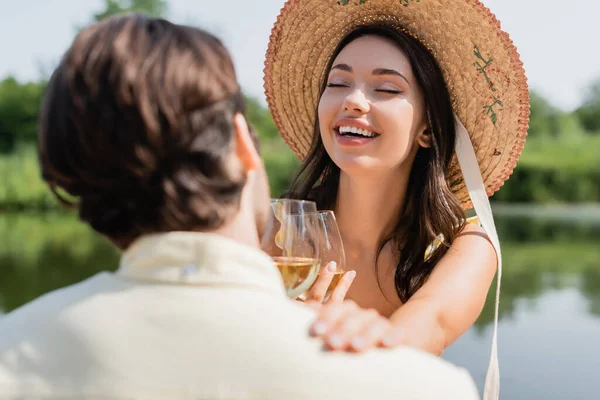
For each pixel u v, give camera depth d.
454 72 1.90
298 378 0.81
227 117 0.87
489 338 6.54
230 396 0.80
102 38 0.86
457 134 1.92
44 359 0.84
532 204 34.84
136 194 0.85
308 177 2.09
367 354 0.84
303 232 1.36
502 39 1.83
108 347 0.83
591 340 6.44
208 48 0.88
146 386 0.81
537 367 5.54
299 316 0.86
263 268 0.89
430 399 0.83
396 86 1.78
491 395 1.73
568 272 11.18
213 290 0.85
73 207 0.94
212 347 0.82
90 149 0.84
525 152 41.75
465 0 1.82
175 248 0.86
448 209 1.85
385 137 1.77
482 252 1.71
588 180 34.84
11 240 16.22
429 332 1.47
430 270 1.85
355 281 1.96
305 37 2.05
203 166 0.85
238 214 0.91
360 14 1.96
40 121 0.91
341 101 1.78
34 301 0.92
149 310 0.84
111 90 0.83
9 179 29.38
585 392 4.85
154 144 0.83
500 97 1.90
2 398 0.82
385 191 1.91
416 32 1.88
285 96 2.15
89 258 12.74
